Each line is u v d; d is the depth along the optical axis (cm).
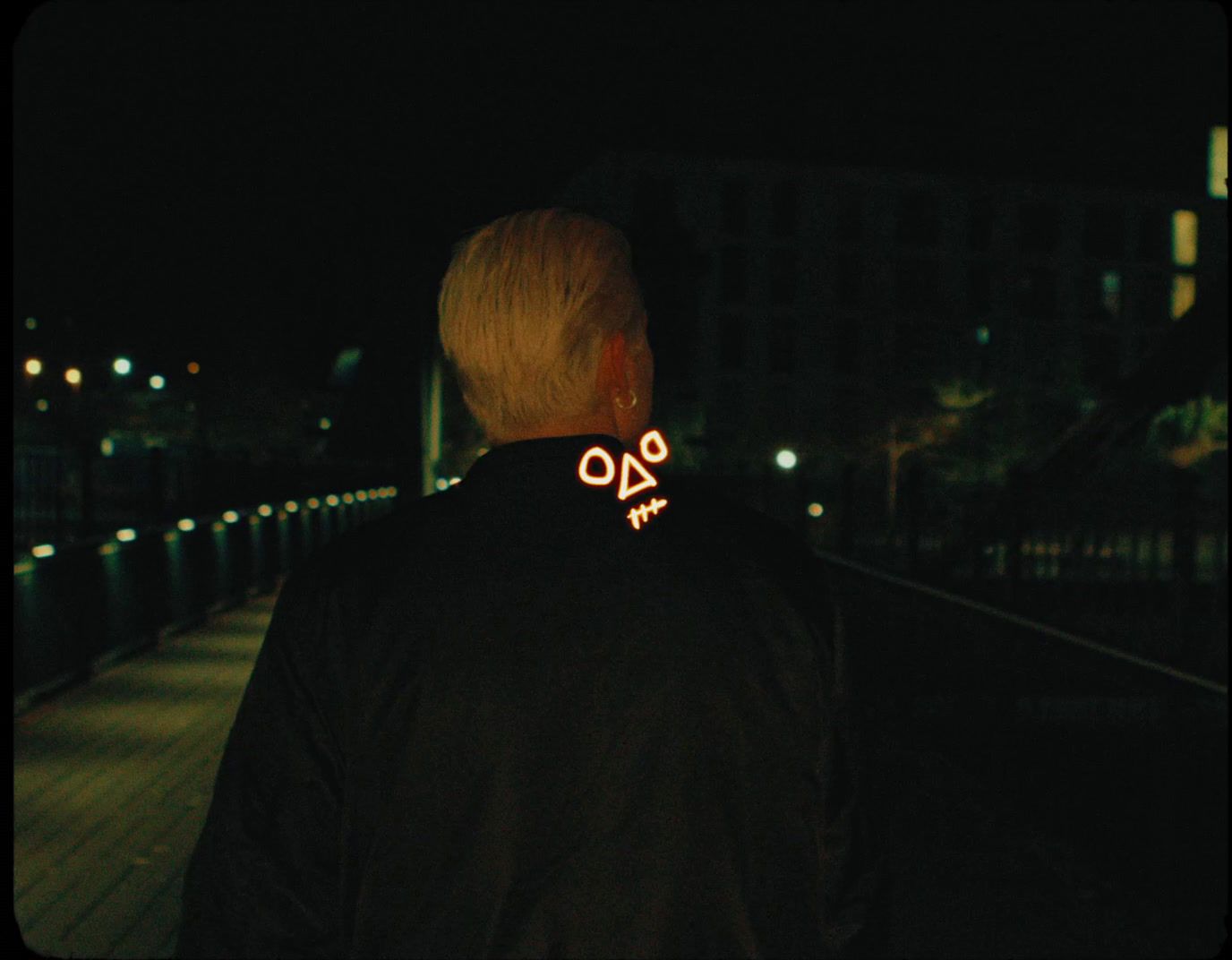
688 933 110
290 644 116
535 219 127
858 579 1201
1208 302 1107
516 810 110
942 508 1196
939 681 798
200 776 631
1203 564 735
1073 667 762
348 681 114
